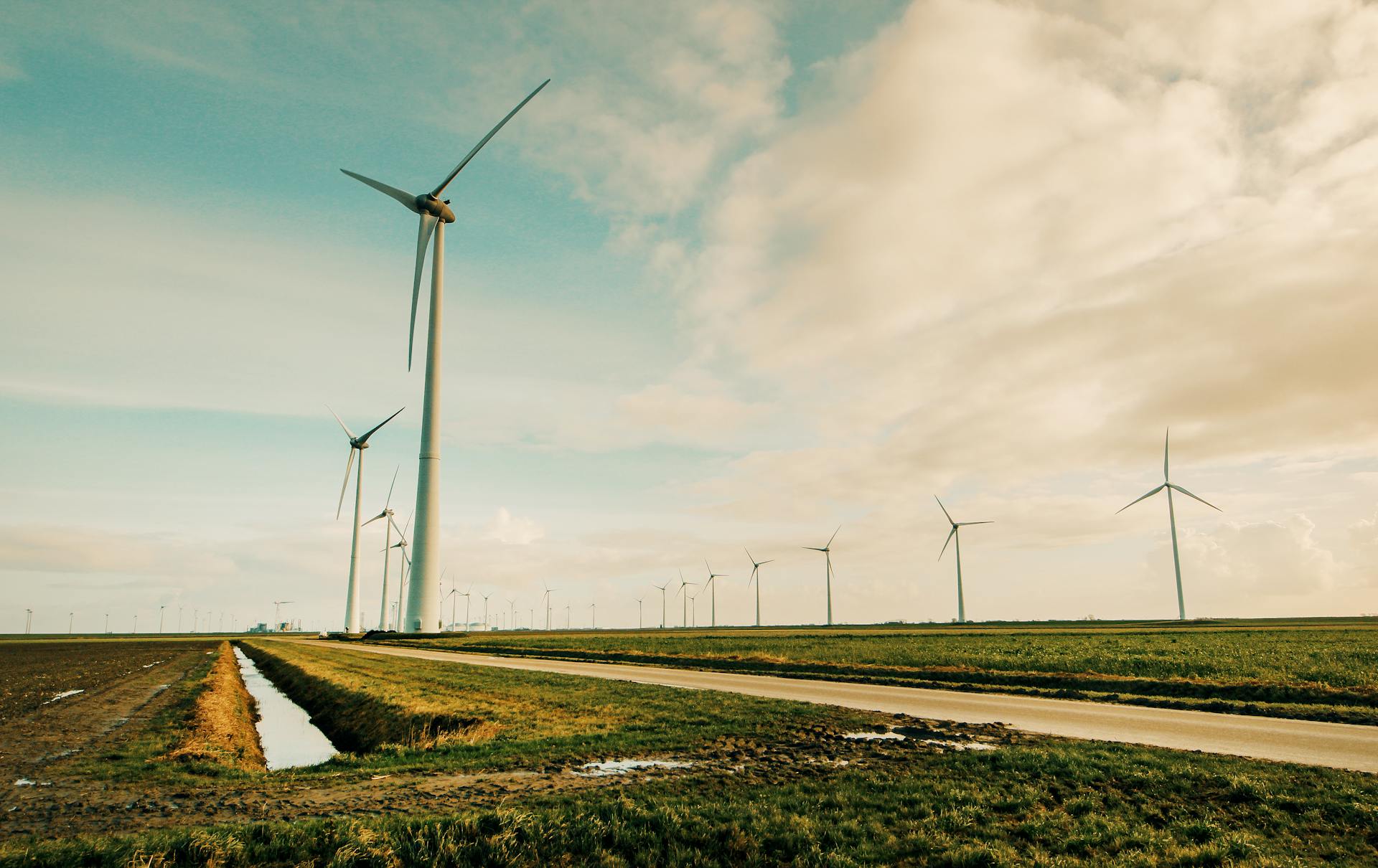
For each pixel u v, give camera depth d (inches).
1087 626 6210.6
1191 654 1948.8
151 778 707.4
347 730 1228.5
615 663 2549.2
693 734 839.7
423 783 641.0
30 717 1240.2
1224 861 408.5
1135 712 1026.1
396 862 423.5
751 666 2096.5
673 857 442.9
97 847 430.0
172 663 2942.9
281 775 708.0
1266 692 1150.3
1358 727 862.5
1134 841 445.4
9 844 464.1
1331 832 446.0
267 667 2935.5
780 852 448.8
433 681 1684.3
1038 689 1337.4
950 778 598.9
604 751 758.5
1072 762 627.8
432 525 4579.2
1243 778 547.5
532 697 1263.5
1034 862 416.5
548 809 518.3
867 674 1739.7
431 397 4503.0
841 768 655.1
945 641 3243.1
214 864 418.3
